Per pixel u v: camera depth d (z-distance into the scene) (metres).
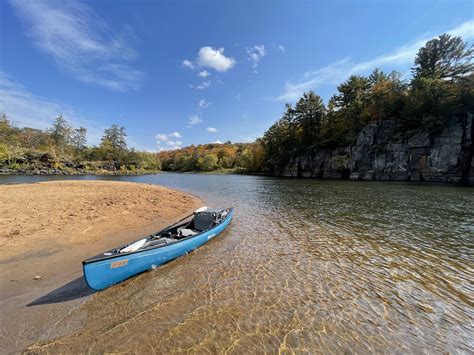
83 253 9.56
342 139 65.81
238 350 4.80
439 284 7.62
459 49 48.34
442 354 4.83
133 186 33.38
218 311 6.09
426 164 48.09
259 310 6.15
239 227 14.05
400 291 7.20
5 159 72.00
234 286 7.36
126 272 7.45
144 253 7.89
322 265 8.96
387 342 5.11
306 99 80.00
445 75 49.69
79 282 7.39
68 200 19.02
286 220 15.78
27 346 4.84
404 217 16.53
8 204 16.44
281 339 5.12
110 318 5.76
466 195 26.53
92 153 112.06
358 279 7.91
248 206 21.08
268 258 9.57
